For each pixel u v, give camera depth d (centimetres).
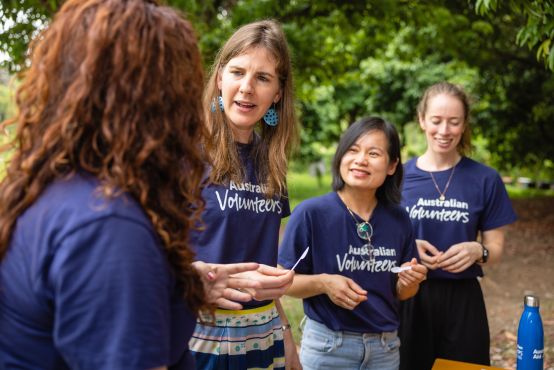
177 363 111
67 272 83
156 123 94
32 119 94
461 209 266
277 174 193
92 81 90
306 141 1507
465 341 262
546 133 1046
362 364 221
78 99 89
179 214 98
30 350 89
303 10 735
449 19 729
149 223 91
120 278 84
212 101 188
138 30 92
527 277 684
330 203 229
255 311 184
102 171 90
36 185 91
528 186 1577
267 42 183
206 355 180
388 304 229
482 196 267
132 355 83
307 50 716
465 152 285
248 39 182
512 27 788
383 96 1250
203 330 180
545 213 1156
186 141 99
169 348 96
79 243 84
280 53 187
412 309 267
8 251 90
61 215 87
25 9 447
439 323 264
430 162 281
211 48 566
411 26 798
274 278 148
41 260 86
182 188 100
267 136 199
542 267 733
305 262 226
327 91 1406
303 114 1388
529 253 814
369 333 221
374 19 748
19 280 88
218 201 179
